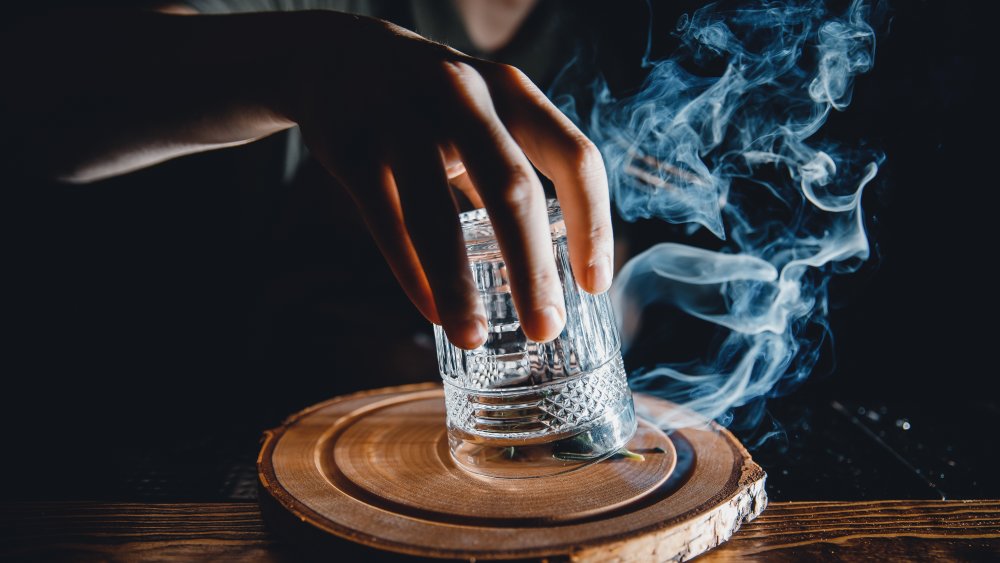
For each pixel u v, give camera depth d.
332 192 0.78
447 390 0.38
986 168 0.66
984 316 0.64
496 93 0.34
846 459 0.40
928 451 0.41
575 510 0.32
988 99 0.66
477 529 0.31
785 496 0.36
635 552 0.30
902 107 0.69
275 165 0.77
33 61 0.46
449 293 0.31
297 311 0.70
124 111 0.44
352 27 0.36
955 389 0.50
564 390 0.36
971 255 0.67
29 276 0.86
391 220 0.34
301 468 0.37
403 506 0.34
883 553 0.31
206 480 0.40
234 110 0.42
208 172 0.82
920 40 0.67
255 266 0.83
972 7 0.65
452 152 0.34
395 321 0.67
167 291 0.85
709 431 0.40
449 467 0.38
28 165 0.50
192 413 0.51
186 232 0.85
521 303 0.31
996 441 0.42
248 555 0.33
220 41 0.41
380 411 0.46
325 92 0.35
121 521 0.36
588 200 0.32
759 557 0.31
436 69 0.32
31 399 0.55
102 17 0.46
